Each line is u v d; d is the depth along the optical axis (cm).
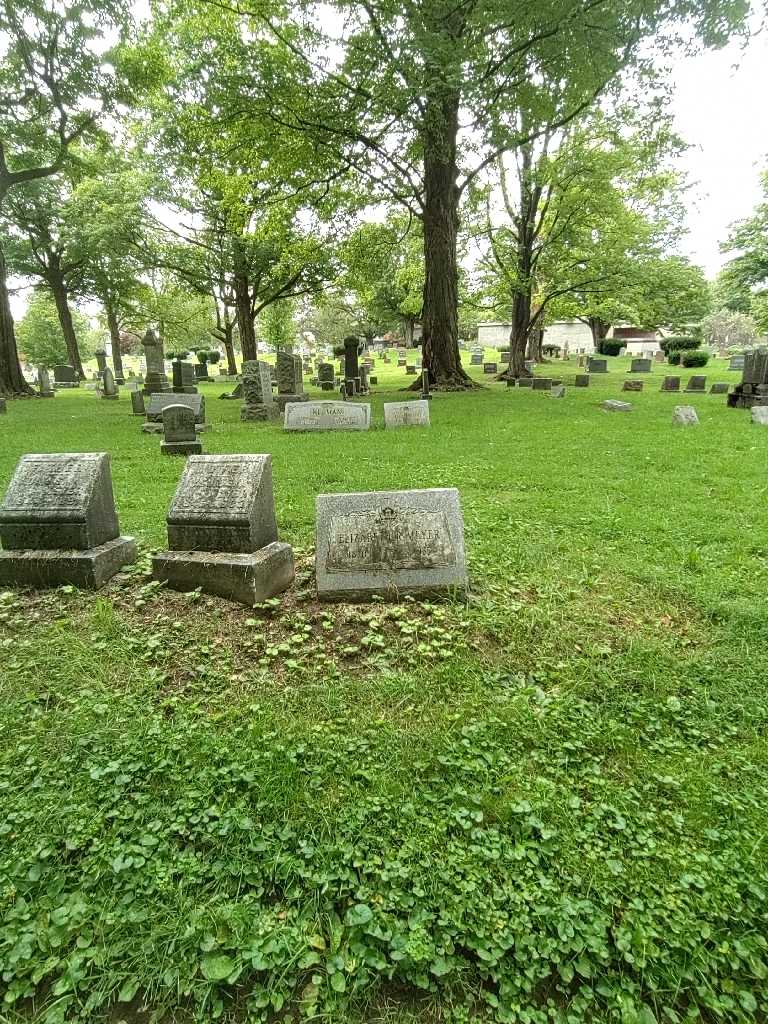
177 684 325
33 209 3138
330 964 178
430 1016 170
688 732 289
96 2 1631
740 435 1095
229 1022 168
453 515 429
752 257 3023
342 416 1260
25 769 256
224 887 204
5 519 435
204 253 2750
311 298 3447
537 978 177
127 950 183
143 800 239
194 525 421
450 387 2098
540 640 371
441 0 1338
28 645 354
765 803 244
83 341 6325
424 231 2039
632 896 201
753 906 198
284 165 1841
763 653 353
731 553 509
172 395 1320
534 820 230
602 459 903
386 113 1577
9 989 174
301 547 534
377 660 345
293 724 288
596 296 2764
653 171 2272
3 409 1781
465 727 286
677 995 174
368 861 212
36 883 204
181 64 1916
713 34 1241
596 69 1366
